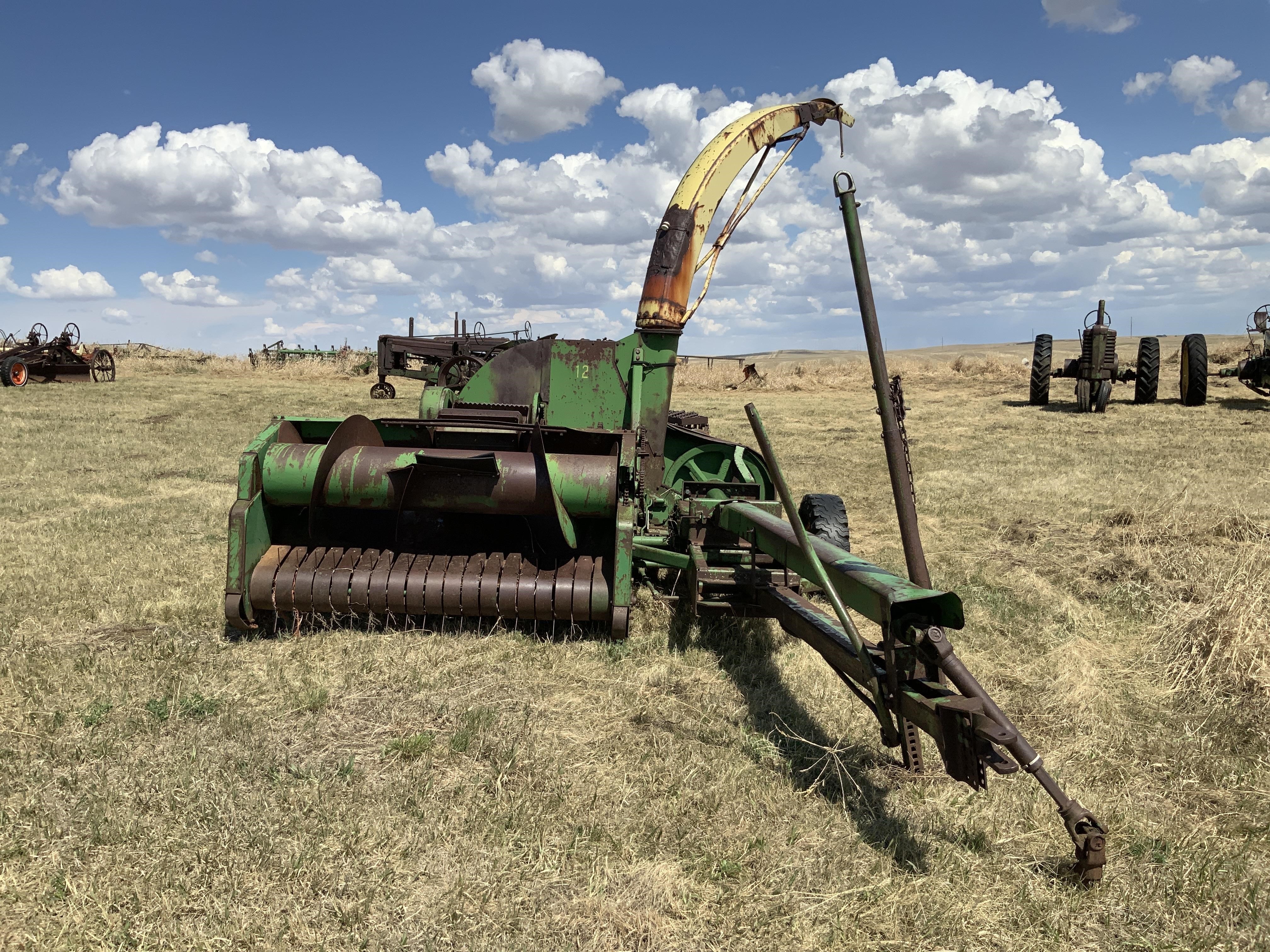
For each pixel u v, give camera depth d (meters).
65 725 4.12
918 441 16.41
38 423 17.31
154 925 2.77
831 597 3.62
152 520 8.77
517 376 6.96
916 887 3.04
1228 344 44.50
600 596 5.23
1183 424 17.88
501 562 5.43
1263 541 6.95
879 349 4.18
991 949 2.77
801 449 15.72
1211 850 3.29
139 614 5.74
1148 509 9.28
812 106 8.00
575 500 5.20
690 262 6.93
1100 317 20.17
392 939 2.72
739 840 3.31
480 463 5.10
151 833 3.23
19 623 5.55
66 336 29.77
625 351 6.89
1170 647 5.35
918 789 3.69
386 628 5.40
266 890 2.94
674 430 7.41
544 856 3.16
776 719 4.39
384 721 4.28
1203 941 2.78
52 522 8.55
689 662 5.17
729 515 5.45
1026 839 3.36
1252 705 4.59
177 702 4.36
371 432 5.79
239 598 5.12
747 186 7.79
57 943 2.66
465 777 3.74
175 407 21.91
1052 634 5.73
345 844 3.21
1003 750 3.08
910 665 3.29
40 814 3.33
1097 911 2.94
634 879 3.05
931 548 8.13
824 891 3.01
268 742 4.01
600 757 3.95
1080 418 19.55
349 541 5.80
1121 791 3.74
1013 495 10.64
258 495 5.26
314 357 43.47
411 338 25.56
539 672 4.91
